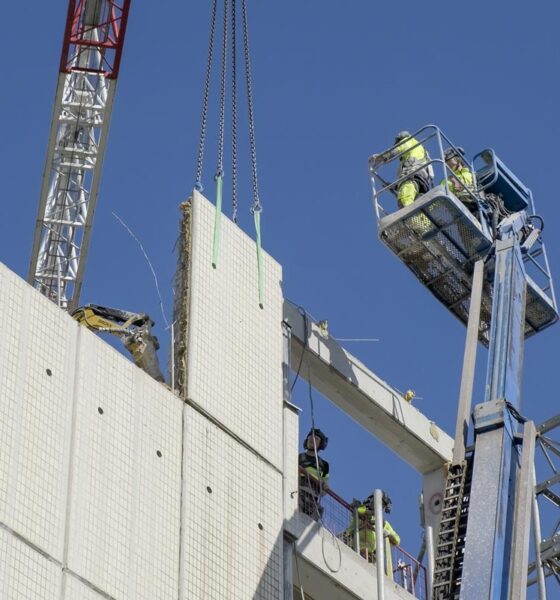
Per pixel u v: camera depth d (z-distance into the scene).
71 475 35.41
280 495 40.25
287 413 41.84
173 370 39.62
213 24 45.50
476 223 43.66
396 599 42.91
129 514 36.28
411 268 44.94
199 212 41.75
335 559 41.59
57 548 34.38
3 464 34.12
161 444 37.88
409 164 44.78
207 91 44.06
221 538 38.09
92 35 59.03
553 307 45.06
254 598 38.12
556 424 43.50
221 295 41.22
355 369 45.81
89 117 59.47
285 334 43.25
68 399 36.19
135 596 35.47
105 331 42.44
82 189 60.38
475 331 38.75
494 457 35.38
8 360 35.25
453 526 35.09
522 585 33.72
